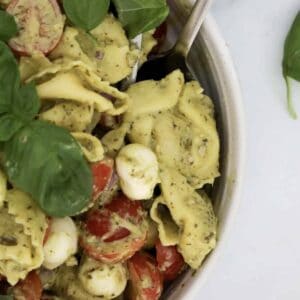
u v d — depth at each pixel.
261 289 0.48
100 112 0.39
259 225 0.47
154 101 0.40
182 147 0.40
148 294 0.40
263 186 0.47
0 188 0.37
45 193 0.36
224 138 0.41
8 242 0.37
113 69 0.39
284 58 0.45
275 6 0.46
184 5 0.40
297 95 0.46
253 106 0.46
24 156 0.36
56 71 0.37
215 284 0.47
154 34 0.41
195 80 0.41
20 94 0.36
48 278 0.40
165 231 0.40
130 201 0.40
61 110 0.38
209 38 0.40
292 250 0.47
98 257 0.39
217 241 0.41
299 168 0.47
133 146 0.39
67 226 0.39
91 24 0.38
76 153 0.36
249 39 0.46
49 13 0.38
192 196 0.40
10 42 0.37
